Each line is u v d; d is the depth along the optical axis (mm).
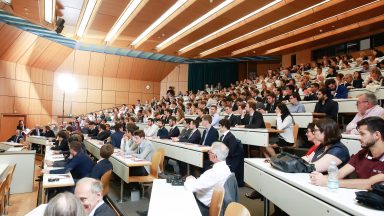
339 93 6633
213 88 16469
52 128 12211
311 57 15391
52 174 4234
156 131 8352
